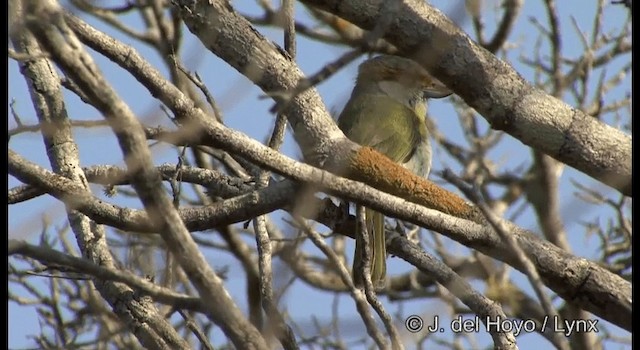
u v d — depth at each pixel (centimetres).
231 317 657
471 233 872
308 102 930
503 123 894
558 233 1341
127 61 834
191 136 805
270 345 800
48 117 966
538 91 895
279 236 1385
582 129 885
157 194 650
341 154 915
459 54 880
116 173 988
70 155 972
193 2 923
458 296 948
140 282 691
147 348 945
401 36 877
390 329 835
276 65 930
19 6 698
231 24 928
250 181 1030
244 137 821
